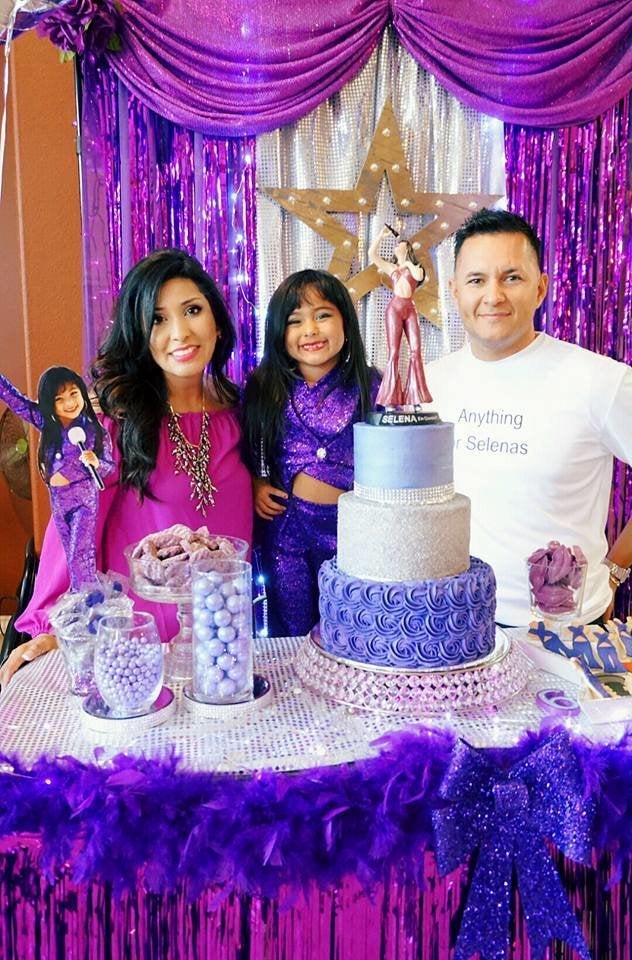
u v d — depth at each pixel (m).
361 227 2.48
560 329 2.61
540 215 2.55
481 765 1.00
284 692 1.24
